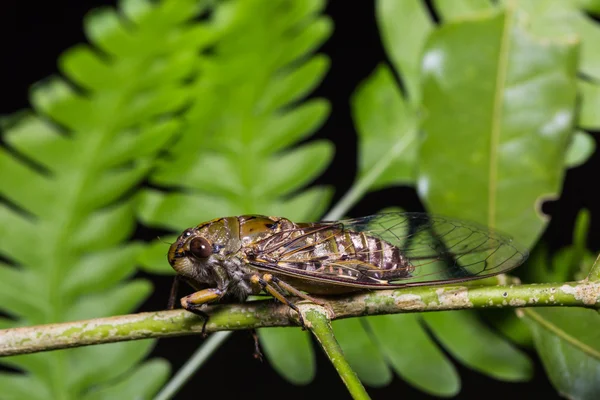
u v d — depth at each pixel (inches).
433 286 9.4
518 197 10.2
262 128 11.0
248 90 11.1
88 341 9.4
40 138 11.0
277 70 11.1
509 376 10.3
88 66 11.1
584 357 9.8
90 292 10.7
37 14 14.8
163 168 11.0
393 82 11.1
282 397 12.8
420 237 10.1
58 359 10.5
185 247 9.9
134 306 10.7
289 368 10.5
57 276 10.7
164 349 12.7
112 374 10.6
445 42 10.5
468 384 12.7
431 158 10.4
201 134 11.0
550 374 9.8
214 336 10.5
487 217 10.2
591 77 10.7
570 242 12.4
